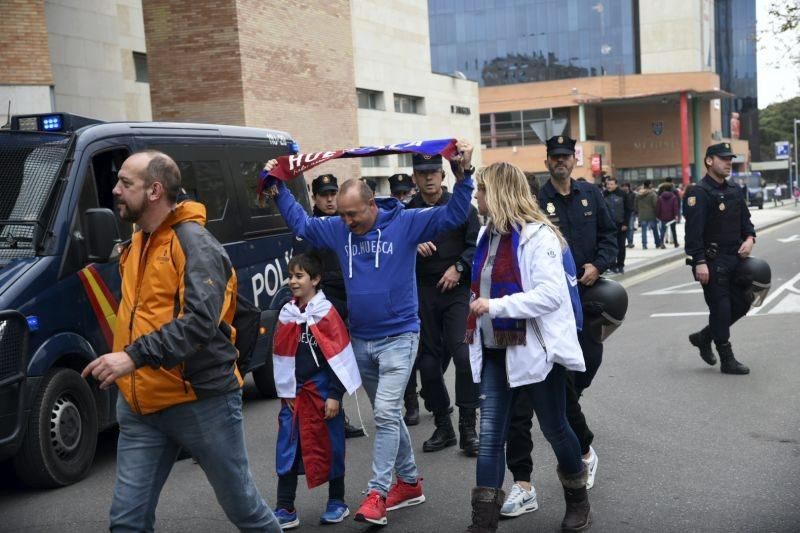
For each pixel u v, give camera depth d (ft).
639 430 21.47
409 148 15.78
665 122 249.34
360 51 108.99
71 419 19.86
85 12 64.95
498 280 14.20
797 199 210.79
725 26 323.98
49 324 19.29
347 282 16.28
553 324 13.92
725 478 17.56
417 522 16.02
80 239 20.44
